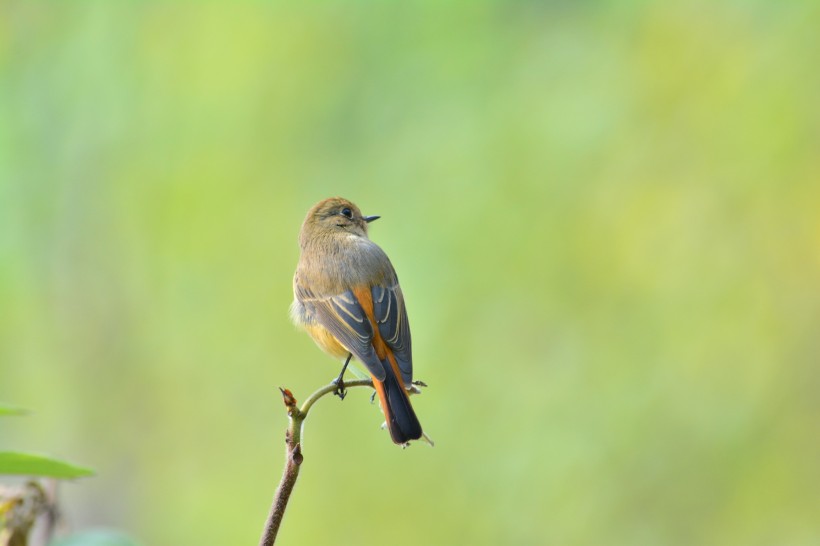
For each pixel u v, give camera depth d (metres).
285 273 14.31
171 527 14.07
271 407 14.19
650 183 13.34
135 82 15.12
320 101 14.44
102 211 15.02
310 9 14.56
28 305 15.15
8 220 15.12
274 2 14.69
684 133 13.39
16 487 4.72
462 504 12.76
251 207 14.51
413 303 13.17
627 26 13.95
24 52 15.30
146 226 14.90
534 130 13.73
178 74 15.00
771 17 13.43
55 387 14.98
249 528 13.77
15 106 15.16
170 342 14.59
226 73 14.85
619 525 12.43
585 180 13.52
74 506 14.43
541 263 13.28
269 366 14.20
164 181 14.86
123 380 14.77
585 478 12.56
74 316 15.09
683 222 13.19
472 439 12.88
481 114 13.88
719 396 12.65
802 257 12.76
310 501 13.38
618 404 12.73
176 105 14.95
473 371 13.02
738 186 13.09
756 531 12.27
